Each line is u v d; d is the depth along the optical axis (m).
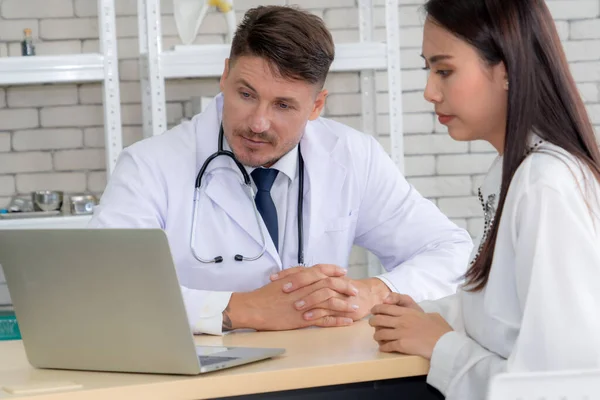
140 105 3.68
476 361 1.48
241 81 2.05
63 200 3.43
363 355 1.57
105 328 1.47
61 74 3.08
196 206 2.25
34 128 3.62
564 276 1.37
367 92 3.66
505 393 1.22
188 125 2.37
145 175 2.24
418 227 2.45
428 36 1.55
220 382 1.41
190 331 1.40
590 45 3.81
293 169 2.34
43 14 3.61
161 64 3.12
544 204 1.40
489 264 1.50
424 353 1.54
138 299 1.42
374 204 2.49
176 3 3.24
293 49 2.00
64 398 1.34
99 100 3.65
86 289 1.46
